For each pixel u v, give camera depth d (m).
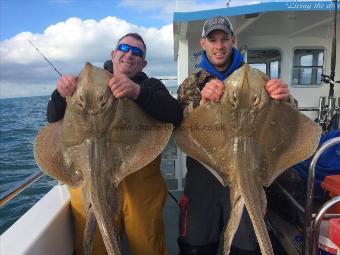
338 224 2.50
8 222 7.46
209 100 2.77
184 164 5.09
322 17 5.66
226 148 2.73
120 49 3.32
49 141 2.72
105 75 2.60
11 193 2.91
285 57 6.82
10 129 23.66
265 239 2.23
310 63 6.82
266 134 2.71
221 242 3.28
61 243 2.97
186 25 5.49
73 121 2.59
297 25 6.15
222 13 5.21
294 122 2.77
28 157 15.17
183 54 6.53
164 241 3.29
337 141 2.53
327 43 6.61
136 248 3.14
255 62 6.99
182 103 3.53
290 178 3.56
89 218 2.46
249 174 2.56
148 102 2.69
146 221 3.08
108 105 2.54
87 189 2.48
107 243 2.20
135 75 3.44
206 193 3.28
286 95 2.64
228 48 3.47
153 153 2.73
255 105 2.59
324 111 6.27
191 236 3.34
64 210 3.06
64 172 2.67
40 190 8.91
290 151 2.77
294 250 3.03
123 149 2.66
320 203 3.36
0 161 14.53
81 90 2.51
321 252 2.62
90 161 2.53
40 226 2.68
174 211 4.66
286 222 3.58
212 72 3.51
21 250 2.36
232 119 2.65
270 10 5.19
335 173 3.41
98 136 2.60
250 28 6.33
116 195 2.61
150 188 3.10
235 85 2.60
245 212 3.07
